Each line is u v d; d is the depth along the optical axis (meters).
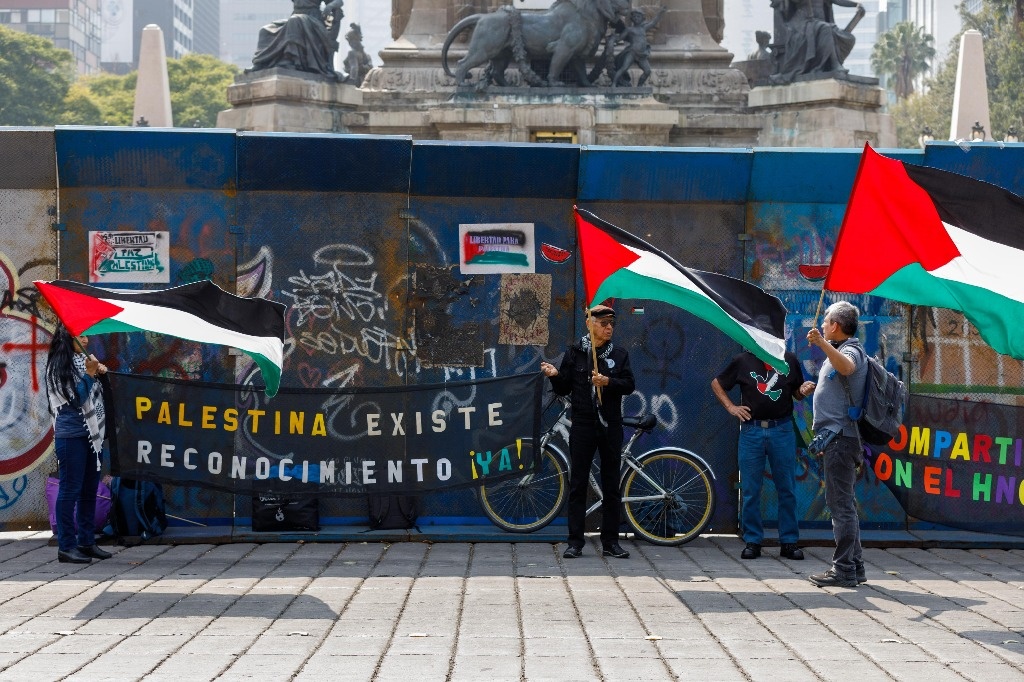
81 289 9.66
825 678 6.55
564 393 10.41
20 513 10.85
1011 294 8.45
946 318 11.09
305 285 10.99
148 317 9.61
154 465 10.33
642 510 10.83
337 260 11.01
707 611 8.14
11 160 10.73
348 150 10.81
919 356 11.11
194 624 7.68
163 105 37.59
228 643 7.22
